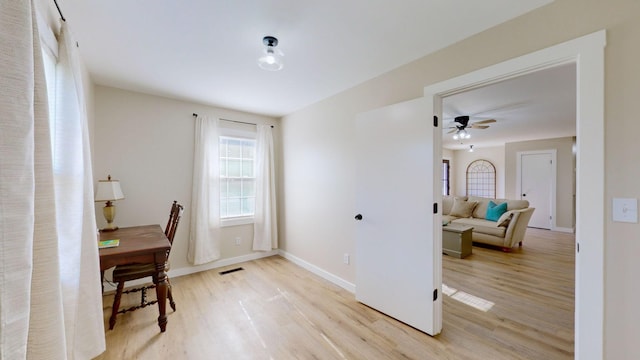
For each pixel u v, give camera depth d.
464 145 7.59
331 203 3.16
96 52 2.07
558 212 6.16
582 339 1.36
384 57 2.17
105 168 2.86
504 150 7.31
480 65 1.79
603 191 1.31
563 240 5.25
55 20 1.35
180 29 1.76
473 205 5.86
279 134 4.25
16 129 0.69
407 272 2.21
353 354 1.85
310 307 2.53
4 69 0.67
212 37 1.86
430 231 2.06
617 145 1.28
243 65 2.32
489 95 3.02
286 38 1.88
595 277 1.33
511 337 2.05
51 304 0.88
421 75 2.17
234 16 1.62
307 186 3.58
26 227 0.71
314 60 2.23
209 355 1.84
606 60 1.31
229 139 3.81
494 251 4.57
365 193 2.57
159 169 3.20
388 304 2.36
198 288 2.95
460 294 2.84
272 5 1.52
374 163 2.49
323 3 1.50
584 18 1.38
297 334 2.09
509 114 3.90
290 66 2.34
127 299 2.69
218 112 3.65
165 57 2.16
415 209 2.16
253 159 4.06
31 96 0.74
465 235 4.22
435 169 2.06
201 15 1.61
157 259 2.09
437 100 2.09
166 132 3.25
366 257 2.57
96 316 1.44
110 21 1.66
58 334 0.90
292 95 3.14
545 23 1.51
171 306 2.45
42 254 0.87
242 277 3.28
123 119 2.96
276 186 4.26
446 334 2.09
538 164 6.43
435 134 2.07
